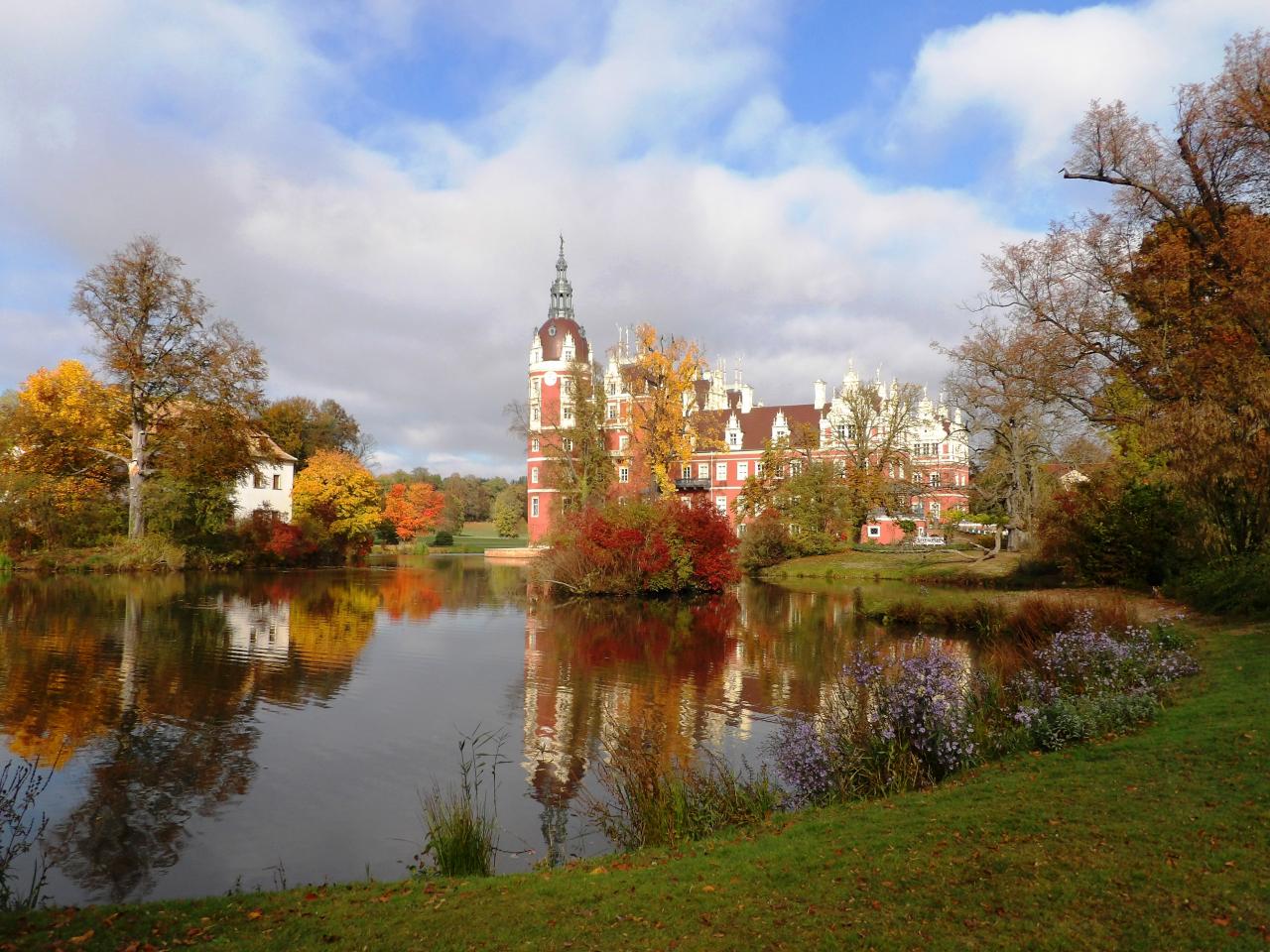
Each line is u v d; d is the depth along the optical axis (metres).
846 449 61.94
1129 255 27.00
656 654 21.55
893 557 53.09
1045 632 18.31
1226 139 24.33
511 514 117.31
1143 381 26.64
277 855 9.02
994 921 5.01
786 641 23.88
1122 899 5.16
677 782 9.38
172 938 5.46
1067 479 40.03
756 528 57.97
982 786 7.80
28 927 5.71
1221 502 18.56
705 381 84.44
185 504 47.72
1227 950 4.54
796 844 6.76
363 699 16.08
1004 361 31.27
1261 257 21.34
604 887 6.14
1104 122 26.16
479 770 11.83
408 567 59.00
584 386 53.06
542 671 19.11
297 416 77.94
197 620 26.48
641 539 37.34
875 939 4.88
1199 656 12.81
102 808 10.24
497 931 5.39
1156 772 7.55
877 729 9.56
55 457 46.00
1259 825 6.10
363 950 5.18
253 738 13.34
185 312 44.22
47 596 32.59
